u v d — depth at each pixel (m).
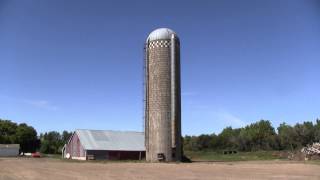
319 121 156.12
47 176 37.53
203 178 35.84
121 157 98.06
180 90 85.62
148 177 36.72
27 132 165.50
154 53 84.88
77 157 100.12
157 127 83.56
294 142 154.38
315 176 38.69
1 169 48.16
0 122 165.38
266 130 181.38
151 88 84.88
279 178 36.16
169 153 83.06
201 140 176.88
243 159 94.31
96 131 103.81
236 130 193.25
